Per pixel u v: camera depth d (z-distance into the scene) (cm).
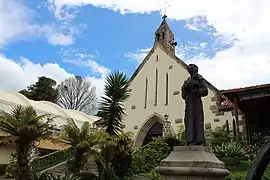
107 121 1366
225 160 1372
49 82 5103
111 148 1276
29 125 1041
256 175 572
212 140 1767
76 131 1281
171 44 2589
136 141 2292
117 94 1383
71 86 5366
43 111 3297
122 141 1358
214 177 680
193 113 767
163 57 2402
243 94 1725
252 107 1920
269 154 572
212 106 2070
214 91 2097
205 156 704
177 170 699
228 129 1927
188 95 783
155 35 2611
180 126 2050
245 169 1286
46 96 4959
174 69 2320
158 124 2305
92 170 1380
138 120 2345
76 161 1238
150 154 1593
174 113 2208
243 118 1927
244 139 1838
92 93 5512
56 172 1545
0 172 1917
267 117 1892
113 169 1263
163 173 728
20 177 1041
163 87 2323
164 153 1641
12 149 2131
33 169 1120
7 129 1049
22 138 1042
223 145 1537
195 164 689
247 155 1462
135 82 2461
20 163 1048
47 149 2275
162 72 2369
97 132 1295
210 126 2033
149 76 2417
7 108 2814
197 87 776
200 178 677
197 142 749
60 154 1834
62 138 1291
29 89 5016
